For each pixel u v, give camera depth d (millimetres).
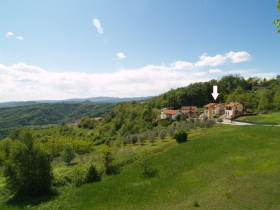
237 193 12547
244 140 25844
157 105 131750
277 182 13039
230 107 64500
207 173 17625
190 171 19125
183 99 117250
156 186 17188
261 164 16938
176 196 14375
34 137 20328
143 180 19453
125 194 16625
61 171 23797
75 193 18406
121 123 109375
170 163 22703
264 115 51594
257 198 11438
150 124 80625
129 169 23766
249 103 72938
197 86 127312
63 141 59938
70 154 30734
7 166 18516
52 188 19891
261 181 13695
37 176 18750
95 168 22688
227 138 28219
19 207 16125
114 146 50781
